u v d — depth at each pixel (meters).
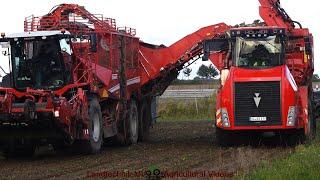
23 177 12.95
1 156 17.70
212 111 37.31
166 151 17.80
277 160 13.94
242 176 11.55
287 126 17.75
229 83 18.08
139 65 22.95
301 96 18.48
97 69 18.52
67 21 19.62
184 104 38.03
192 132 25.52
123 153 17.66
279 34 18.70
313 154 13.72
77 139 16.92
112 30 20.45
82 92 16.92
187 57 23.08
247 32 18.80
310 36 19.95
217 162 14.70
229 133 18.58
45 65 17.42
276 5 20.86
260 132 18.77
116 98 20.03
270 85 17.88
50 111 15.75
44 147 20.50
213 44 19.39
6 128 16.31
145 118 23.20
